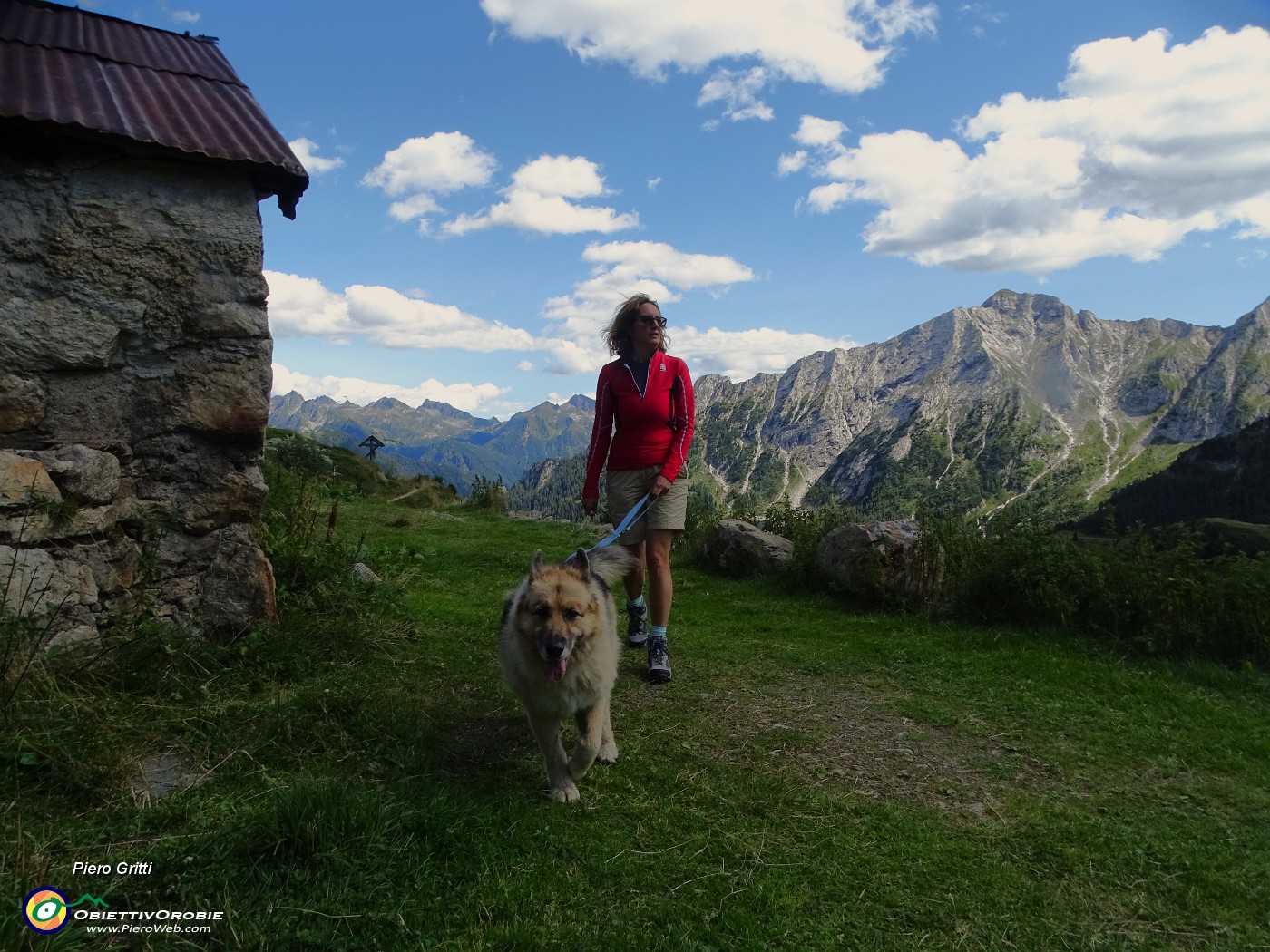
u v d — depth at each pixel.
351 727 4.09
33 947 2.20
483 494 19.05
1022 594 7.20
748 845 3.33
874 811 3.72
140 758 3.55
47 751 3.26
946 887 3.11
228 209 4.96
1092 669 5.98
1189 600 6.45
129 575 4.66
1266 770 4.30
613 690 5.36
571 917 2.75
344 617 5.72
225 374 4.98
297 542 6.09
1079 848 3.45
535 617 3.76
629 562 4.85
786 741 4.55
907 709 5.14
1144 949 2.78
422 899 2.74
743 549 10.11
